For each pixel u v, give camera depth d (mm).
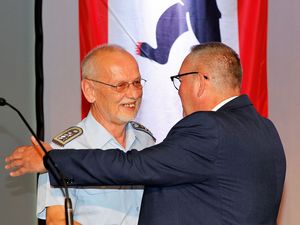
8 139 3100
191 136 1705
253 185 1733
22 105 3127
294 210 3531
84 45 3096
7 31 3100
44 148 1596
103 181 1670
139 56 3105
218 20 3172
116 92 1964
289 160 3490
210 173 1701
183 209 1723
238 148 1727
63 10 3158
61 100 3168
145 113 3104
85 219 1964
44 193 1931
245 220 1700
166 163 1669
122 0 3102
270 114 3447
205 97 1857
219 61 1854
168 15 3117
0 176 3102
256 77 3254
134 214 2033
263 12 3246
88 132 2041
